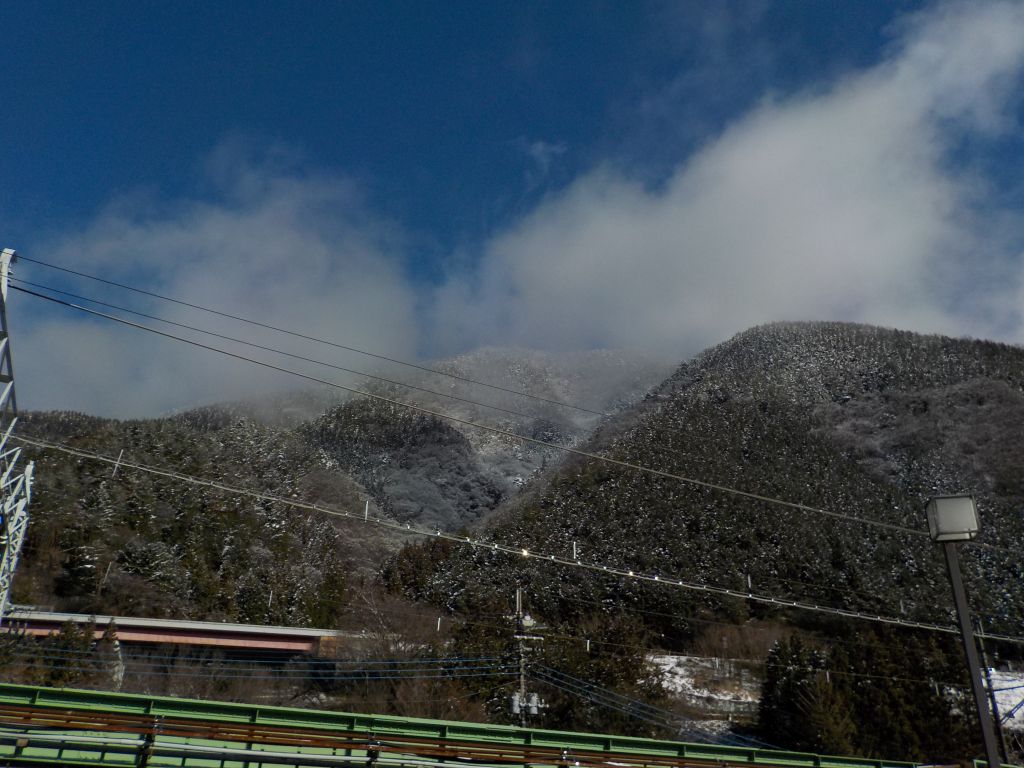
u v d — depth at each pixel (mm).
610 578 92312
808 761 29344
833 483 126688
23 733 18719
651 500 116812
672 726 52375
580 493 126625
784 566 94250
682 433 149500
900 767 31547
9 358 23500
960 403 155500
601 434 178750
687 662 77250
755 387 179875
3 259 21359
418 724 23344
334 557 106062
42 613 60125
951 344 186500
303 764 20609
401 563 102312
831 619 85000
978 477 132500
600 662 53469
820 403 171875
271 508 109875
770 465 133250
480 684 50375
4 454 25203
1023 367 169375
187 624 65125
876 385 175125
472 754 22953
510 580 92375
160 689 56438
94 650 51906
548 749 24141
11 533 28828
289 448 167875
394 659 52812
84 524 79750
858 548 94250
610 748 25969
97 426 110375
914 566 86000
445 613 88562
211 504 97562
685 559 100188
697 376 198625
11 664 43312
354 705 49969
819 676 56062
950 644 64750
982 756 53594
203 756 19734
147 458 105000
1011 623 72062
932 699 56375
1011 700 58156
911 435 149125
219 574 86125
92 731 19609
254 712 21547
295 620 81500
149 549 79688
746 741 54125
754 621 88312
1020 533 97625
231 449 134500
